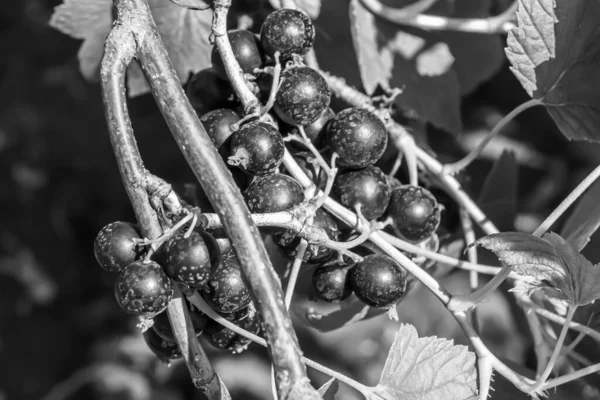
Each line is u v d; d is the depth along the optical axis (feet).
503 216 1.22
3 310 2.09
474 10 1.29
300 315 1.14
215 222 0.93
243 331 0.98
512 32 1.07
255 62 1.02
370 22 1.19
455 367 1.01
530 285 1.03
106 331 2.10
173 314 0.96
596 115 1.08
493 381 1.11
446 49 1.21
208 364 0.96
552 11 1.06
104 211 2.03
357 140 1.00
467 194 1.21
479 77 1.30
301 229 0.95
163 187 0.93
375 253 1.03
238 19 1.13
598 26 1.06
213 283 0.95
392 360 1.01
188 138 0.92
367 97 1.12
